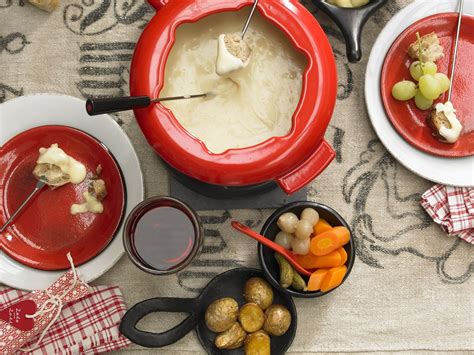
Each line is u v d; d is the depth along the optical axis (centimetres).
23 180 82
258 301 79
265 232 79
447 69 83
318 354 84
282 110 72
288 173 71
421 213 84
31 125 81
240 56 69
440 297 84
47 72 84
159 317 84
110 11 84
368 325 84
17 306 78
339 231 76
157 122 68
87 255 80
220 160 68
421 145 81
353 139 84
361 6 78
